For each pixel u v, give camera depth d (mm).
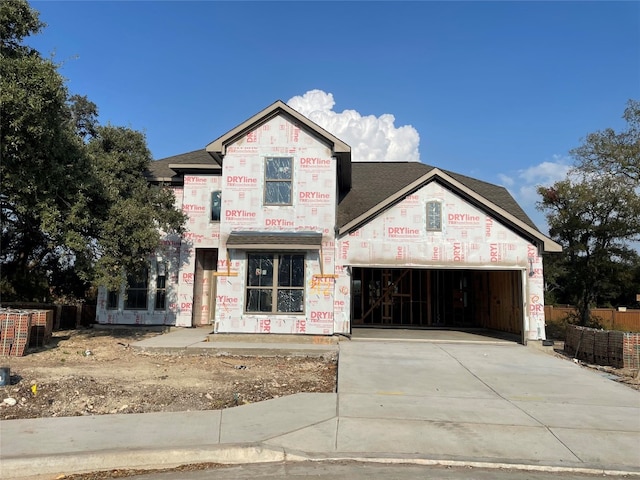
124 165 16844
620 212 19000
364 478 5105
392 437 6277
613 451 5934
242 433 6320
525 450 5922
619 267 19359
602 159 22156
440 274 19953
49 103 11484
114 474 5367
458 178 21219
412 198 15070
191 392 8391
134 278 17703
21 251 18453
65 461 5461
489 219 14883
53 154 12656
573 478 5270
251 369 10930
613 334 12312
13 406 7363
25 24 12109
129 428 6453
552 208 21141
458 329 18547
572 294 21672
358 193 19234
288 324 14555
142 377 9555
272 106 15211
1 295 19156
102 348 13258
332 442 6105
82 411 7305
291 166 15312
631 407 7742
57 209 12992
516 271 15633
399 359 11727
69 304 19562
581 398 8289
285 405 7605
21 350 11602
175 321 17531
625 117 22219
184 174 18188
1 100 10625
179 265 17812
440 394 8438
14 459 5375
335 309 14789
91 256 13672
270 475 5203
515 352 13102
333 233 15031
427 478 5137
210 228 17953
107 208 14055
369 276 19984
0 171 11852
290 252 14820
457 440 6199
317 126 15172
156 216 15336
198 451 5730
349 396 8172
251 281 14766
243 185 15305
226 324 14555
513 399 8172
